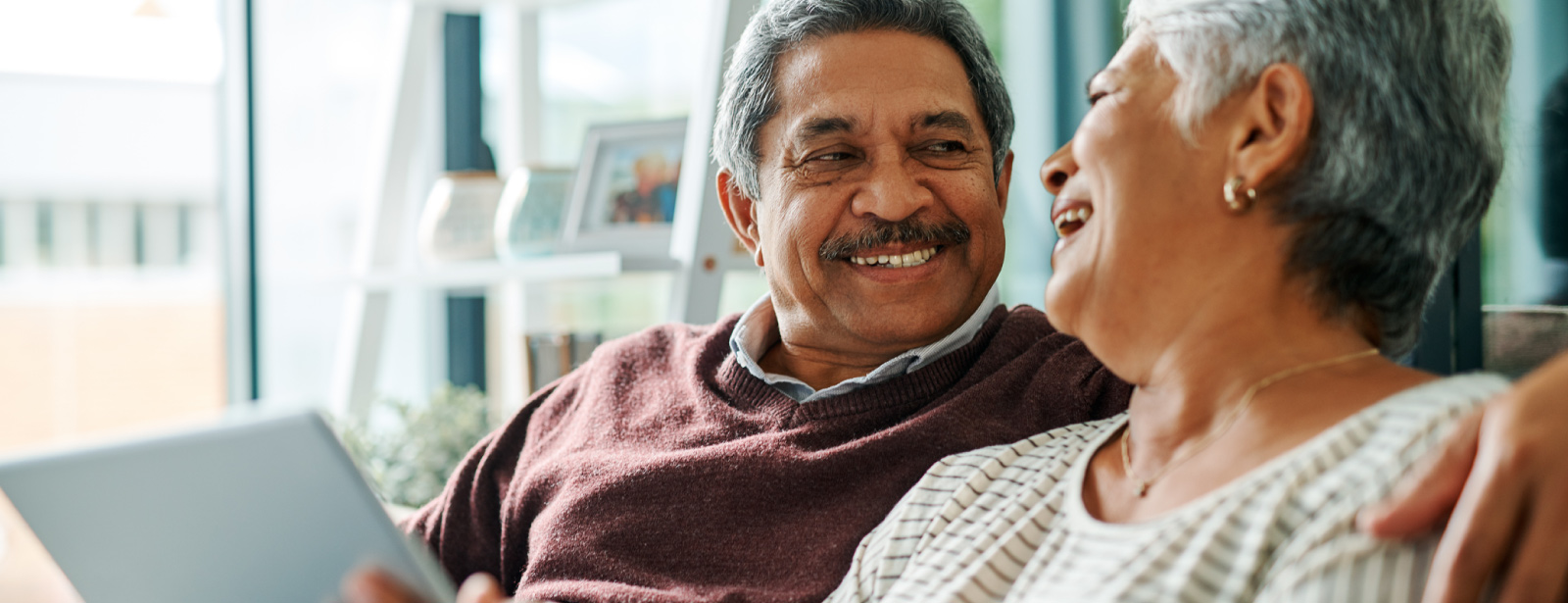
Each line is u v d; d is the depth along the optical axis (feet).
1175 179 2.35
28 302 8.60
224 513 2.44
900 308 3.74
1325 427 2.12
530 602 2.71
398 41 7.47
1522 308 4.24
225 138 8.41
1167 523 2.14
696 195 5.40
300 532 2.43
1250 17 2.26
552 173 6.42
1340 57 2.19
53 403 8.72
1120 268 2.42
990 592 2.52
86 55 7.57
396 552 2.36
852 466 3.55
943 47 3.88
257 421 2.34
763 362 4.25
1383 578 1.75
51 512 2.59
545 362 5.98
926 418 3.57
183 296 8.63
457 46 8.90
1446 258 2.39
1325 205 2.23
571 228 6.24
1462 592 1.63
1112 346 2.48
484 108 9.00
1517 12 4.67
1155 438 2.43
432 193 7.00
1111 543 2.22
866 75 3.75
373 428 7.59
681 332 4.42
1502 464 1.63
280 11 8.69
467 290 8.70
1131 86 2.44
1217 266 2.32
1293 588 1.82
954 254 3.79
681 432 3.97
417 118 7.55
